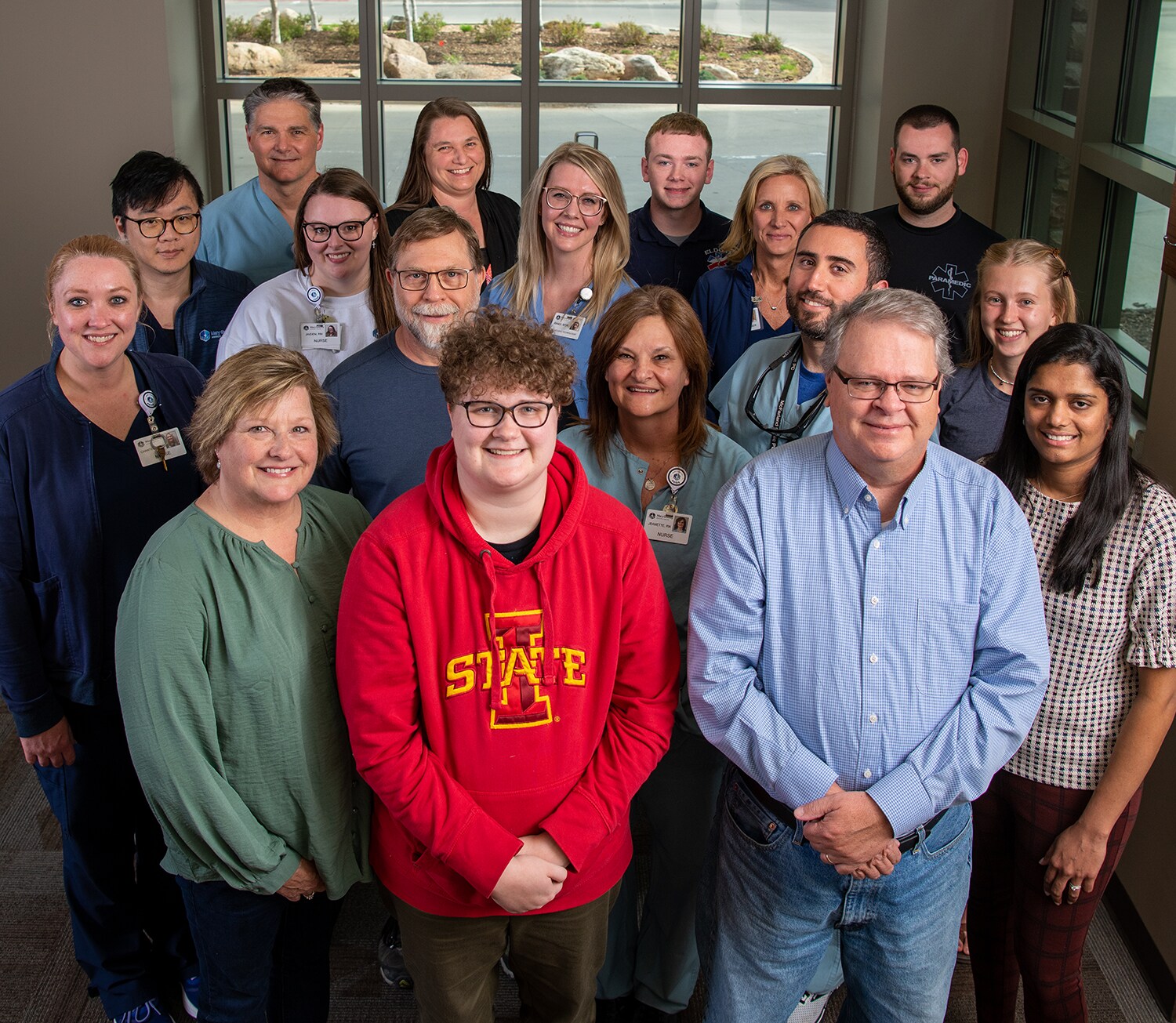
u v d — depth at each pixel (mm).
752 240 3551
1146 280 3646
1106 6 3734
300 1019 2299
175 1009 2607
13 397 2396
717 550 1948
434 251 2574
